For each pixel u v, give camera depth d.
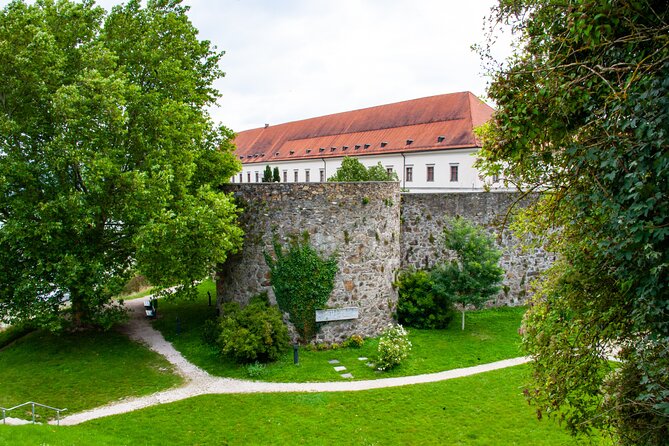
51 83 17.94
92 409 15.56
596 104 6.97
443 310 23.45
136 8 21.31
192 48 22.80
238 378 18.05
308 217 20.34
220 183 22.48
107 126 18.08
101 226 19.39
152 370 18.72
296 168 68.81
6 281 18.30
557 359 8.55
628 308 7.35
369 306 21.52
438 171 48.44
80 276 18.22
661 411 6.43
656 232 5.55
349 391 16.81
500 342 21.50
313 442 13.65
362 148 57.28
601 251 6.91
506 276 26.28
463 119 48.66
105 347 20.64
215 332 20.75
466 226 22.61
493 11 7.94
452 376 17.98
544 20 7.57
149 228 17.11
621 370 8.13
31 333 22.28
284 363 19.16
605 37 6.43
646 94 5.57
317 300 20.34
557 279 8.80
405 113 56.50
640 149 5.72
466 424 14.48
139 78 21.02
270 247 20.62
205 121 22.81
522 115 7.43
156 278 19.30
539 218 9.69
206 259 20.00
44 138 18.52
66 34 18.97
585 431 8.38
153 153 18.80
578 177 7.18
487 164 9.36
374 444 13.52
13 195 17.78
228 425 14.59
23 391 16.58
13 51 17.11
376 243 21.61
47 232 16.50
